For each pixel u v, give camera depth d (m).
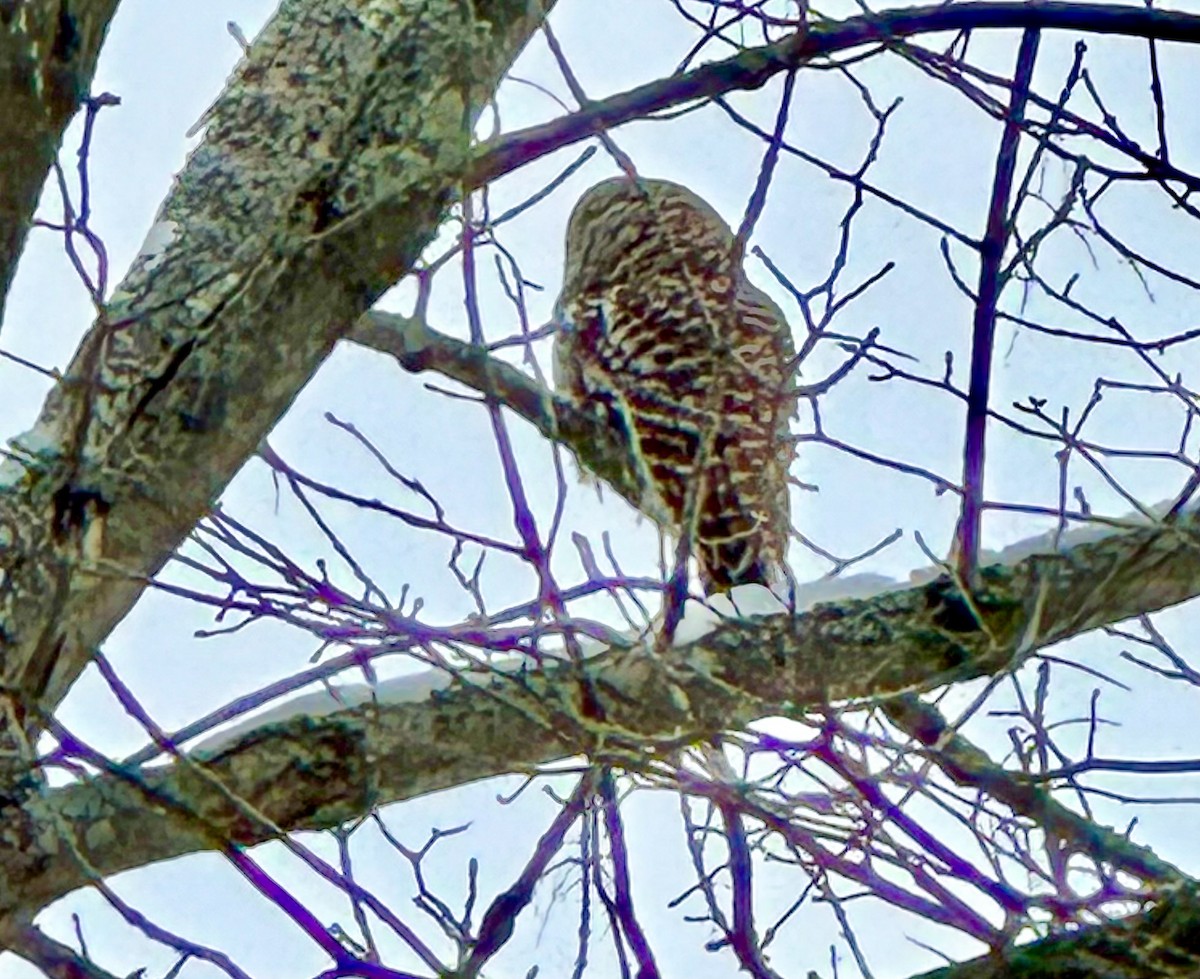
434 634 8.34
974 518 8.86
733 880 8.84
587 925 8.43
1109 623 9.18
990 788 9.38
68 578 8.12
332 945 7.75
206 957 7.61
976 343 8.64
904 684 8.93
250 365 8.38
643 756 8.47
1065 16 8.56
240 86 8.76
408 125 8.55
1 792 7.99
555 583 8.34
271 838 8.39
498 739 8.57
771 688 8.72
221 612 8.47
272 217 8.48
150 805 8.12
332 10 8.76
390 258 8.55
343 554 8.39
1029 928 8.43
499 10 8.68
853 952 8.51
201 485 8.32
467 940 8.12
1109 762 8.92
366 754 8.45
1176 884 8.33
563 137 8.56
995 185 8.49
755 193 8.23
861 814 8.69
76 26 6.81
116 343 8.34
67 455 8.19
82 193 7.30
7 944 7.93
